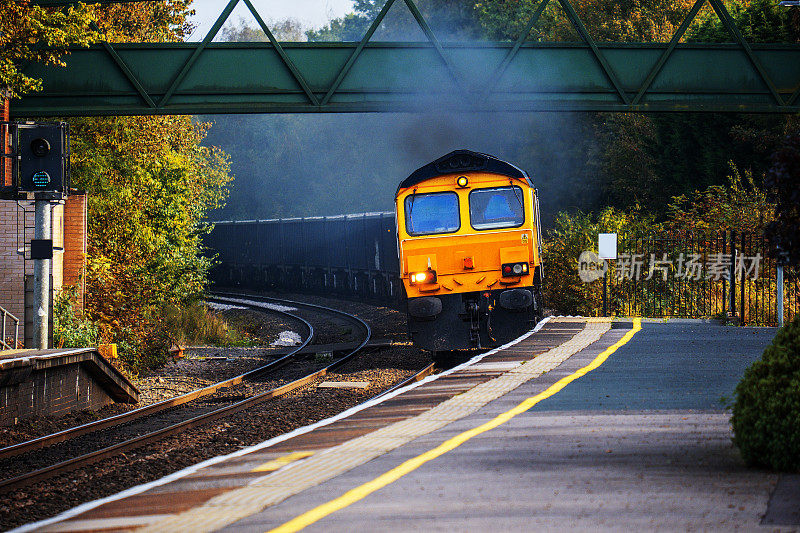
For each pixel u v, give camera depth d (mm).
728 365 52875
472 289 75688
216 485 28156
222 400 68688
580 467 28203
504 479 26906
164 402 65625
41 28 75750
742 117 137625
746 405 28000
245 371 89750
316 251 181625
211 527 22609
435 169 76438
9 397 57219
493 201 76375
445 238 75688
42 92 86812
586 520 22281
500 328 76125
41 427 58188
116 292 92750
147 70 87938
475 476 27406
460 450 31453
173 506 25359
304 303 175375
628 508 23266
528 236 75812
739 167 142375
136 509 25344
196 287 134375
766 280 88188
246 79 88562
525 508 23562
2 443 51938
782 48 92750
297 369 89125
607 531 21312
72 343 78062
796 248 31594
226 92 88312
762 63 92750
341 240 167125
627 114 164375
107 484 41125
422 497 25016
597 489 25359
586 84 92188
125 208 109125
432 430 35906
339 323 141000
